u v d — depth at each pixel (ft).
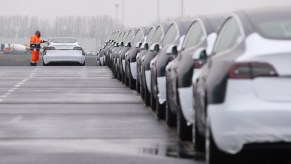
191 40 44.60
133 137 43.88
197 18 45.01
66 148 39.50
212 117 30.73
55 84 94.02
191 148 39.29
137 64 73.56
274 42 30.37
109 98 72.33
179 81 40.40
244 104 29.53
